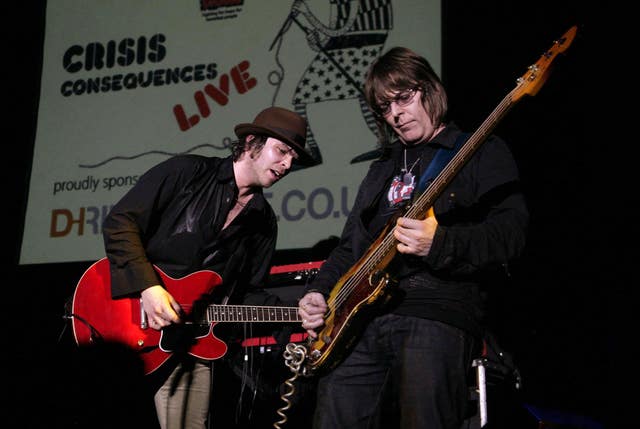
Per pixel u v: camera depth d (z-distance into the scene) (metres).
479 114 3.77
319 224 3.67
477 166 2.10
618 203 3.66
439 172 2.15
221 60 4.02
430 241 1.91
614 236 3.65
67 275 4.16
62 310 4.12
